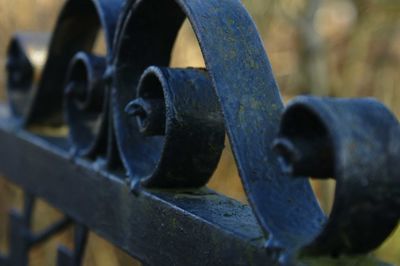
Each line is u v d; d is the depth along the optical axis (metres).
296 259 0.38
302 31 1.75
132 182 0.47
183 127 0.44
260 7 1.73
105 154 0.52
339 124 0.36
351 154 0.36
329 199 1.64
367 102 0.37
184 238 0.43
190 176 0.46
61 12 0.56
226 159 1.45
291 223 0.39
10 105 0.66
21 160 0.62
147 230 0.46
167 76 0.44
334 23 2.08
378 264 0.38
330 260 0.38
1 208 1.27
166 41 0.49
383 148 0.36
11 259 0.65
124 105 0.49
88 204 0.52
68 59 0.58
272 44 1.80
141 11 0.47
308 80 1.76
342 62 2.02
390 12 1.85
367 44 1.95
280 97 0.43
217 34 0.43
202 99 0.44
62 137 0.60
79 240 0.54
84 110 0.53
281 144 0.37
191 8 0.43
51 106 0.60
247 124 0.42
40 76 0.59
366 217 0.36
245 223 0.42
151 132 0.45
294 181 0.41
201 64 1.41
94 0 0.51
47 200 0.58
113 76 0.49
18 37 0.64
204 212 0.43
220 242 0.41
